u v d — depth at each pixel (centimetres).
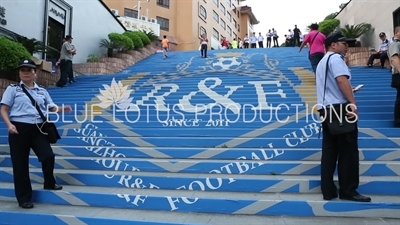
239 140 517
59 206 375
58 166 477
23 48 843
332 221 321
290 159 464
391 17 1300
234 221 323
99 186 421
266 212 342
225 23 4347
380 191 370
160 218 331
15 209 362
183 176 414
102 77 1138
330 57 355
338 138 346
